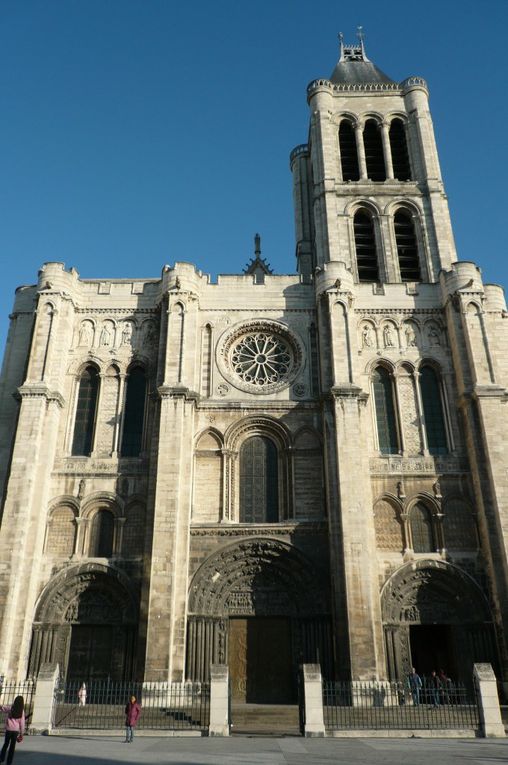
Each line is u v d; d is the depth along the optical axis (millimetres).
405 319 48125
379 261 54969
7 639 36250
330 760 19500
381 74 69375
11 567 37562
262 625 39625
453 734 27266
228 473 42812
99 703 36281
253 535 40500
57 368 44406
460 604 39500
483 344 44438
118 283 49188
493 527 39688
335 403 42219
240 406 44531
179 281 46500
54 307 45594
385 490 42469
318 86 62844
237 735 27891
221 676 28875
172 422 41812
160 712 32688
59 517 41656
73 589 39844
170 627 36469
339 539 38906
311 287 49062
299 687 29312
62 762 18922
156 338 47469
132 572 39969
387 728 28094
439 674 39812
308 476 42844
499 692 36625
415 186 57531
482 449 41906
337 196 57438
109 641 38969
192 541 40469
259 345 48031
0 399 45875
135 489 42219
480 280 47000
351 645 35969
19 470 40125
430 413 45562
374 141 62000
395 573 39969
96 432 44250
